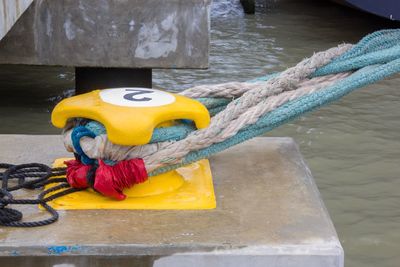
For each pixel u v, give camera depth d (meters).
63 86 7.53
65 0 5.72
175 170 2.88
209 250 2.43
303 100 2.97
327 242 2.48
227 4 12.82
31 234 2.47
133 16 5.73
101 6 5.72
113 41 5.79
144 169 2.66
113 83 6.40
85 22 5.76
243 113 2.89
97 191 2.72
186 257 2.43
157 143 2.72
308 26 11.44
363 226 4.80
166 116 2.68
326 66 3.12
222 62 8.90
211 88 3.09
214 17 11.87
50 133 6.19
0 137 3.41
